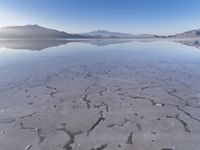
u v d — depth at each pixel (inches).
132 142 116.4
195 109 165.0
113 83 247.1
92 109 165.6
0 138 122.5
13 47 854.5
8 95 200.2
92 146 112.9
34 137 123.0
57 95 200.7
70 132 128.5
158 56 509.4
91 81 256.8
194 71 313.7
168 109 165.2
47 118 148.7
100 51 660.7
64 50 701.9
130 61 426.3
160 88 224.5
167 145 113.1
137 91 214.2
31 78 271.7
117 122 142.1
